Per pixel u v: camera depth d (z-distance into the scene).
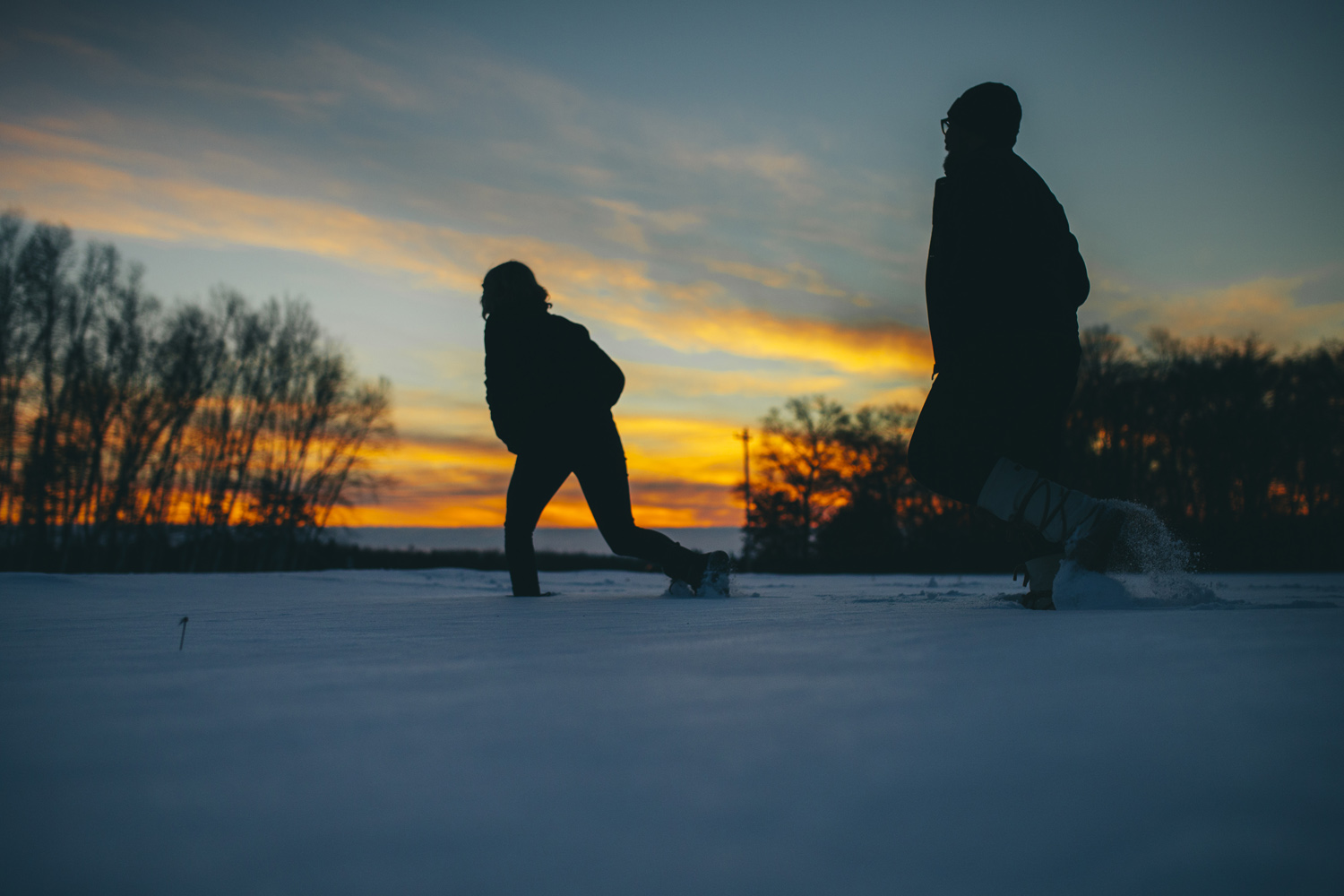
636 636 1.61
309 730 0.77
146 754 0.69
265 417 36.62
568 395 3.88
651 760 0.67
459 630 1.89
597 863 0.48
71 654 1.41
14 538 29.98
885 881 0.45
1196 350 40.84
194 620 2.34
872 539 41.81
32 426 29.34
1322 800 0.57
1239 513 38.94
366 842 0.51
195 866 0.47
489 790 0.60
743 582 6.94
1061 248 2.73
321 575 6.79
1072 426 41.12
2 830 0.52
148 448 32.47
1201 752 0.67
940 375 2.70
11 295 28.72
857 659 1.17
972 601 2.97
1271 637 1.24
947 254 2.72
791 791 0.60
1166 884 0.45
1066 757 0.66
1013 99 2.87
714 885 0.45
